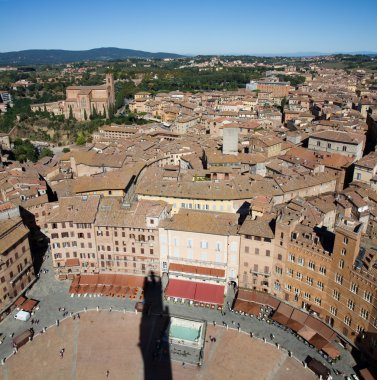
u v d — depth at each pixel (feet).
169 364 358.84
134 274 467.52
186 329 389.39
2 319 414.21
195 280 438.40
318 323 379.35
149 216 433.89
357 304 345.92
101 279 460.14
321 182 577.02
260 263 417.90
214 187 533.96
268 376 343.05
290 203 466.70
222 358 362.53
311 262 380.37
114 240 454.40
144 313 418.31
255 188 538.88
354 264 344.28
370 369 332.19
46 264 507.71
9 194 594.65
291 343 375.04
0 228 423.23
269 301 413.59
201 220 436.35
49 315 419.13
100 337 390.63
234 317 409.08
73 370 355.15
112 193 581.94
